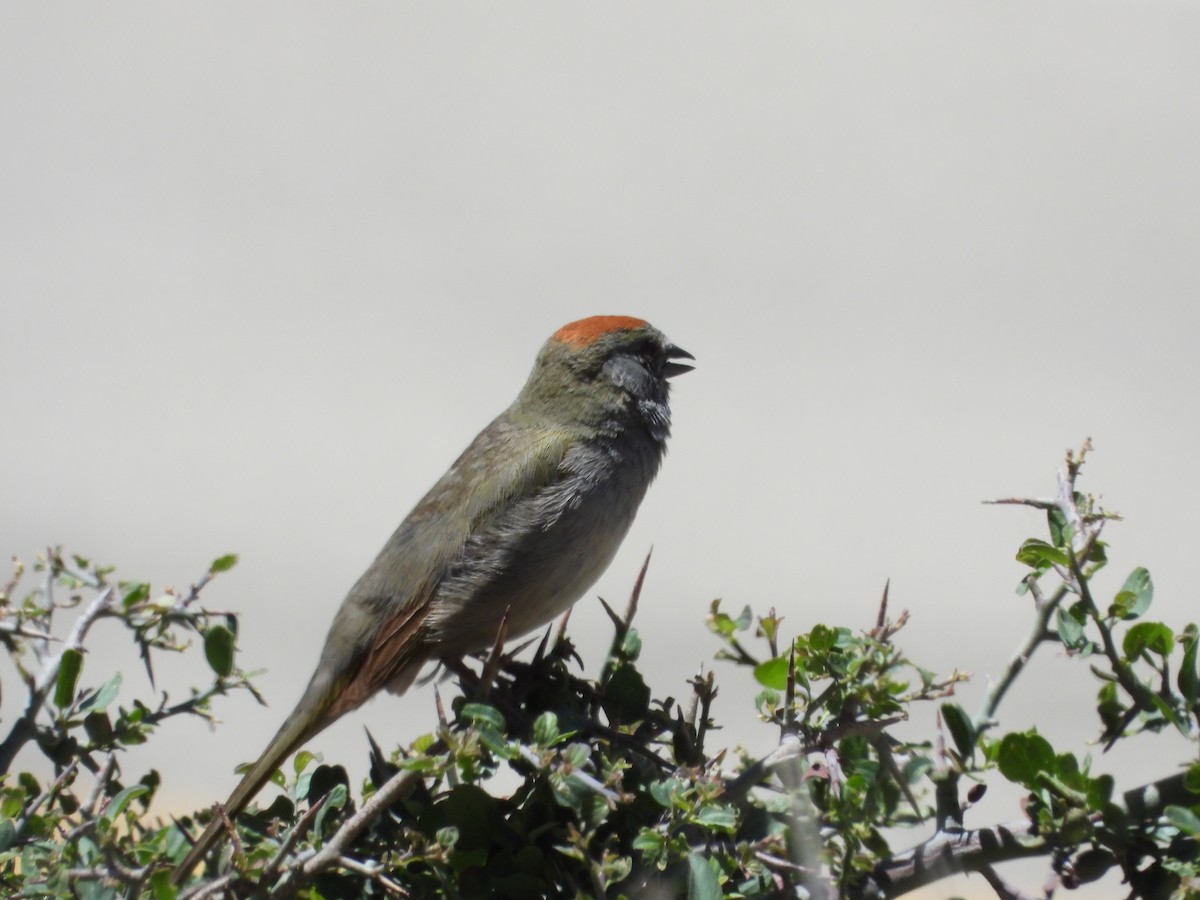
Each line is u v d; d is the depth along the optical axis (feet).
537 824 18.43
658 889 17.93
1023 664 18.90
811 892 16.94
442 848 16.62
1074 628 18.61
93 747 20.04
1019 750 17.49
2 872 18.56
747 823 18.76
